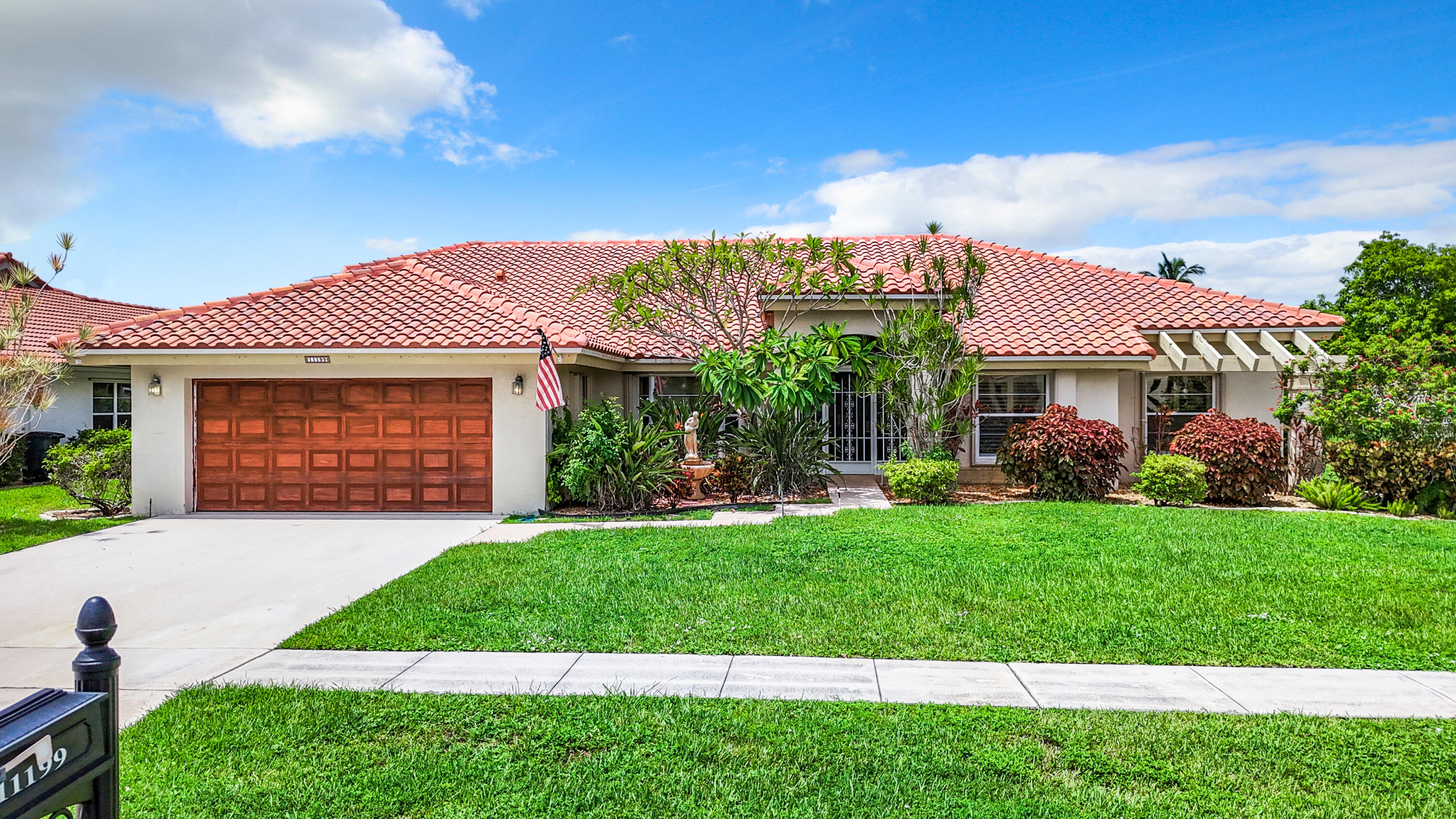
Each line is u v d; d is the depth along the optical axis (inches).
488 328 564.4
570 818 164.7
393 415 573.3
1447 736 198.7
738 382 592.7
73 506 639.1
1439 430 541.0
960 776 180.5
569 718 211.8
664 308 730.2
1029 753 190.5
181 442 572.4
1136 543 420.2
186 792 174.2
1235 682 237.9
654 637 279.4
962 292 617.6
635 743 197.9
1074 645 268.1
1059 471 588.1
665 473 577.6
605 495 561.0
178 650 276.4
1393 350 571.8
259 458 577.6
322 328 566.9
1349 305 1515.7
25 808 105.0
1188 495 559.8
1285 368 610.5
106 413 925.8
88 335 533.6
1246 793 172.6
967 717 211.2
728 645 271.1
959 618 295.0
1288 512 532.7
